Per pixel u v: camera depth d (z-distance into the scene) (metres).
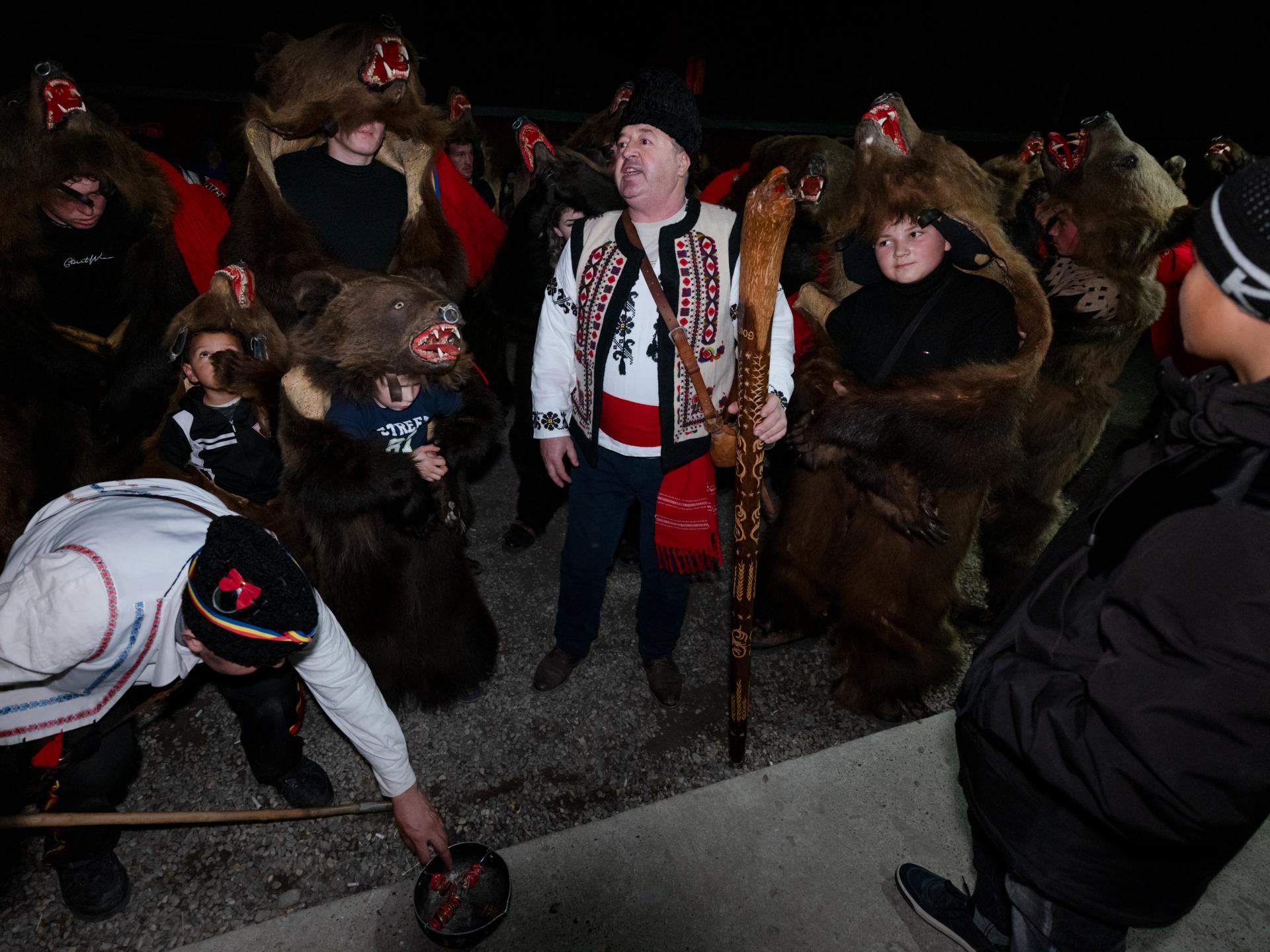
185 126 7.39
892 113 2.12
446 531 2.41
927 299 2.25
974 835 1.63
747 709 2.41
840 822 2.33
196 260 3.13
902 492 2.29
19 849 2.21
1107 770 1.05
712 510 2.41
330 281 2.03
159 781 2.45
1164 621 0.98
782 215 1.73
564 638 2.79
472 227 3.60
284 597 1.36
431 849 2.09
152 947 2.02
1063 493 4.16
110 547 1.51
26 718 1.56
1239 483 0.96
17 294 2.76
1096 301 2.73
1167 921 1.30
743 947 2.01
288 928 2.00
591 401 2.26
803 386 2.48
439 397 2.29
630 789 2.50
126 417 3.09
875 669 2.59
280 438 2.13
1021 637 1.26
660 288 2.08
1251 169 0.96
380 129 2.67
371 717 1.74
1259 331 0.96
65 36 8.31
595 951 1.98
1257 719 0.94
